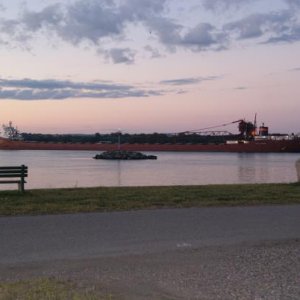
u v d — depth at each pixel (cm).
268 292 630
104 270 725
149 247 862
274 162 11412
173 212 1213
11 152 18975
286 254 830
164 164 10412
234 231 1002
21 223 1045
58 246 858
